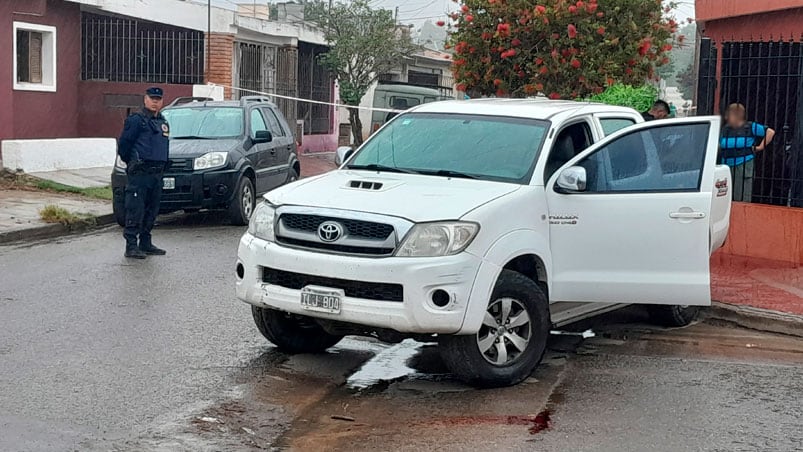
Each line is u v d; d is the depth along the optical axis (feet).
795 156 37.14
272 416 20.08
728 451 18.33
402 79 120.98
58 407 19.84
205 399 20.90
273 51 90.02
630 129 24.63
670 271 24.16
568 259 23.61
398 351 25.62
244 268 22.80
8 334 25.25
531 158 23.98
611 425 19.74
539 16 43.04
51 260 36.24
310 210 21.86
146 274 33.83
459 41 45.93
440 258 20.72
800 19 37.14
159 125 36.94
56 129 67.77
